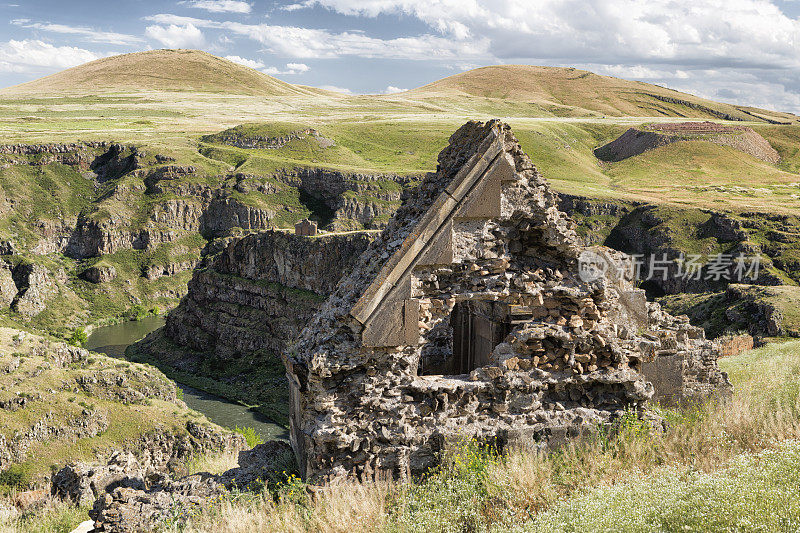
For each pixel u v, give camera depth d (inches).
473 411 338.0
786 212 4121.6
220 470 450.6
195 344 5285.4
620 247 4544.8
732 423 349.7
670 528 230.1
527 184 343.0
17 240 6899.6
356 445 320.2
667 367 464.1
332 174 7007.9
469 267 338.0
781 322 1959.9
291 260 5068.9
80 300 6569.9
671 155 7057.1
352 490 293.6
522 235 351.9
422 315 331.6
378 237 383.9
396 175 6943.9
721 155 6899.6
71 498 431.5
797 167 7012.8
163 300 6904.5
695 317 2476.6
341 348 324.8
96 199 7687.0
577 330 348.2
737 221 3969.0
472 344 432.5
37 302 6166.3
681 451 323.6
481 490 288.8
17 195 7411.4
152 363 5088.6
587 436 337.7
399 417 325.7
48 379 2517.2
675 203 4741.6
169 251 7214.6
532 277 347.3
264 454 387.9
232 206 7165.4
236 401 3759.8
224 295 5472.4
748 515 221.0
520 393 341.4
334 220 6589.6
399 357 330.0
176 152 7864.2
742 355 983.6
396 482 316.8
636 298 365.1
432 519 265.1
